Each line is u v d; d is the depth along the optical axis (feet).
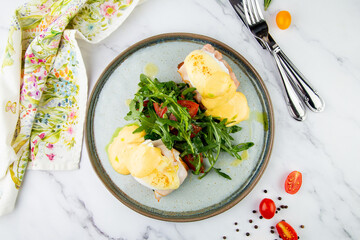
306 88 2.31
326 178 2.32
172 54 2.30
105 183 2.24
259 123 2.25
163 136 2.07
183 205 2.25
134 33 2.42
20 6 2.35
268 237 2.32
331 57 2.35
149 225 2.35
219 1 2.39
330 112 2.33
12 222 2.39
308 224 2.32
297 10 2.37
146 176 2.13
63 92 2.39
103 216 2.36
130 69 2.31
